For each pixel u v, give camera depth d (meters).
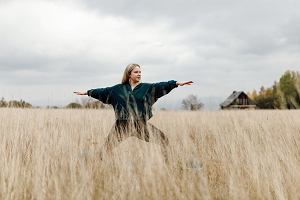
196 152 4.99
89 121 6.70
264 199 3.49
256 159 4.24
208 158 5.08
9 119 6.54
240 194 3.44
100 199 3.40
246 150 4.77
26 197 3.56
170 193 3.35
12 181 3.60
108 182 3.65
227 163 4.49
